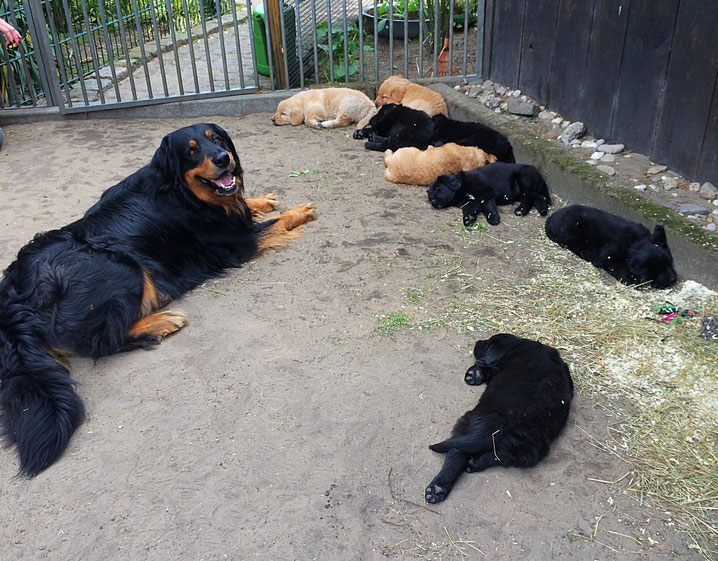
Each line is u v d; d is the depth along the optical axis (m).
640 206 4.08
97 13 9.84
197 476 2.58
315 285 3.90
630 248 3.76
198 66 8.92
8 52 7.35
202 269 4.00
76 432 2.83
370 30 9.16
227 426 2.83
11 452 2.73
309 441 2.73
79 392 3.07
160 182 3.94
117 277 3.40
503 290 3.76
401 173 5.23
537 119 5.82
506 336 3.05
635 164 4.67
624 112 4.84
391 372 3.12
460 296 3.72
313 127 6.73
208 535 2.33
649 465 2.56
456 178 4.73
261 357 3.26
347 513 2.41
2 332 3.02
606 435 2.72
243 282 3.98
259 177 5.53
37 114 7.09
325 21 8.42
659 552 2.22
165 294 3.72
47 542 2.32
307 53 7.96
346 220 4.71
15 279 3.28
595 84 5.11
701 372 3.02
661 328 3.33
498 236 4.42
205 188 3.98
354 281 3.91
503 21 6.39
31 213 4.88
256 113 7.28
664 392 2.92
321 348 3.31
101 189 5.30
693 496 2.42
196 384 3.09
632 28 4.57
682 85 4.23
